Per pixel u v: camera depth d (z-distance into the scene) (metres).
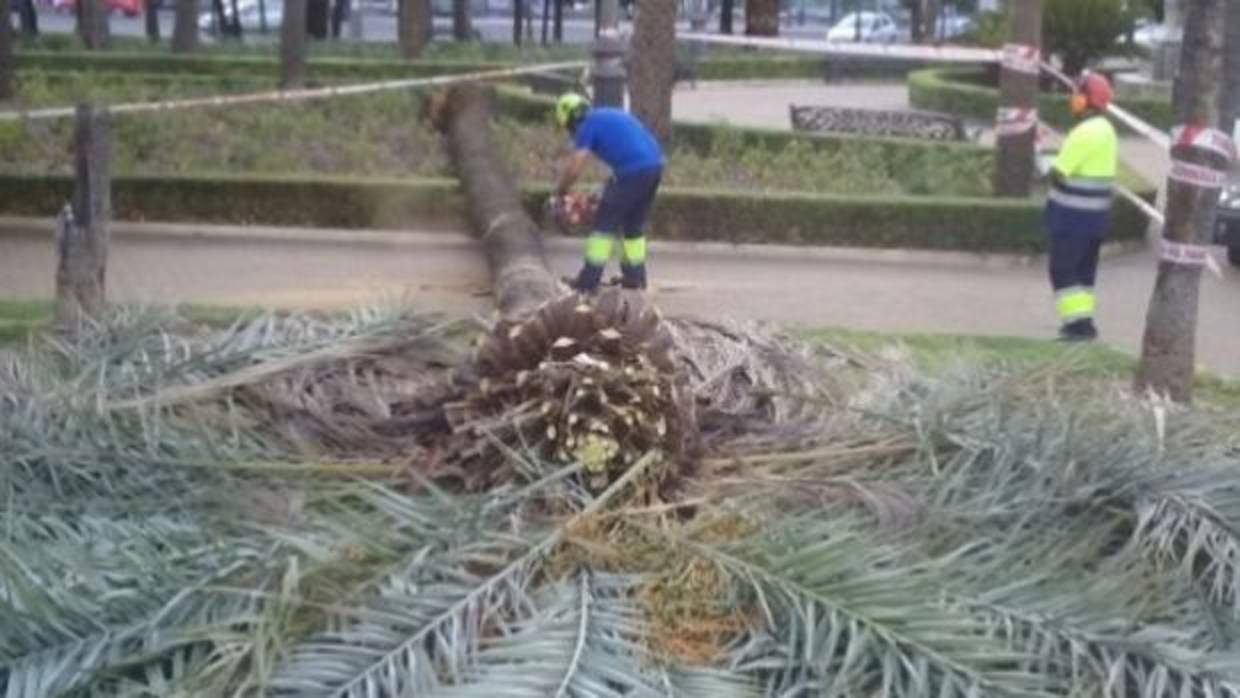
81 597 5.01
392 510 5.48
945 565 5.35
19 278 14.98
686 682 4.88
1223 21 9.72
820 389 7.04
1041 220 17.52
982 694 4.76
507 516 5.60
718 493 5.92
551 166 19.50
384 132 21.48
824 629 4.98
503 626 5.04
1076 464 5.93
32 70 29.52
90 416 6.15
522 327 6.18
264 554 5.22
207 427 6.22
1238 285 16.69
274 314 8.15
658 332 6.28
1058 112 31.67
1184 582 5.55
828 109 26.55
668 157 19.91
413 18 36.03
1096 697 4.98
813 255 17.58
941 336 12.69
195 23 37.53
